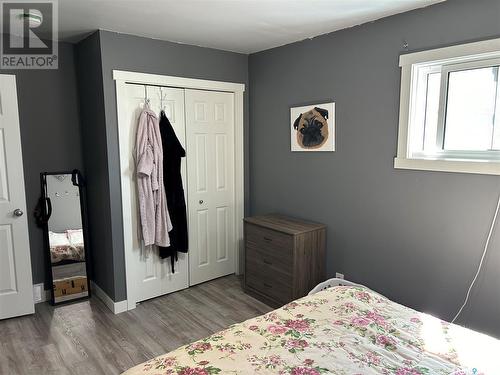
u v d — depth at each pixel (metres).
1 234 2.89
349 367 1.37
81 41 3.14
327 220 3.11
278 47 3.38
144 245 3.25
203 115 3.55
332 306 1.87
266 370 1.34
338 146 2.95
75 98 3.34
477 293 2.23
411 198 2.51
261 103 3.65
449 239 2.33
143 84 3.13
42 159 3.23
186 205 3.53
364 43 2.69
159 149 3.13
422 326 1.68
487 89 2.20
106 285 3.23
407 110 2.46
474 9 2.10
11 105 2.83
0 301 2.91
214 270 3.83
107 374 2.28
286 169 3.45
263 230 3.15
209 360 1.41
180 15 2.51
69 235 3.33
